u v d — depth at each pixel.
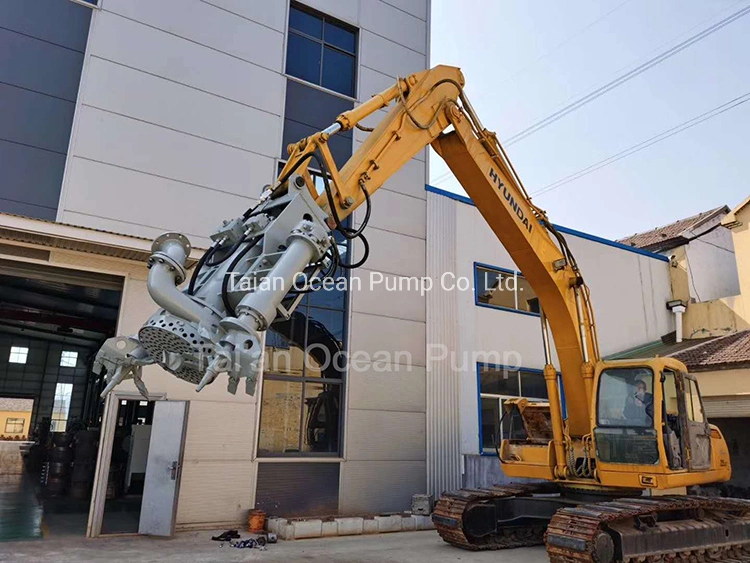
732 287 20.86
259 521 9.48
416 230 13.13
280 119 11.62
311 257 4.12
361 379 11.54
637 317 17.89
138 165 9.91
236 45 11.34
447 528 8.44
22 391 27.88
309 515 10.37
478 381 13.26
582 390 7.95
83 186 9.39
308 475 10.54
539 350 14.62
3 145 8.98
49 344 28.89
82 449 12.74
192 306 3.52
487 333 13.75
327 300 11.60
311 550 8.14
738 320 17.28
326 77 12.76
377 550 8.27
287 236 4.19
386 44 13.70
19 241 8.55
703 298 19.45
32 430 27.72
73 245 8.67
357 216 12.30
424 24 14.55
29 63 9.39
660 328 18.39
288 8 12.25
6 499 12.02
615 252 17.92
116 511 10.88
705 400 14.55
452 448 12.37
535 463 8.38
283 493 10.21
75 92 9.65
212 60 11.01
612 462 7.26
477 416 12.99
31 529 8.95
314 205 4.47
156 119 10.22
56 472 13.58
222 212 10.55
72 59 9.73
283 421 10.58
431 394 12.40
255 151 11.15
